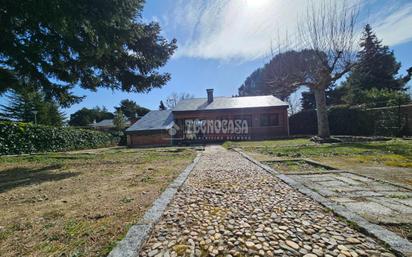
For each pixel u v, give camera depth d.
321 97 12.68
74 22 5.64
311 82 13.11
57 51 6.89
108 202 3.13
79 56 7.29
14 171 6.87
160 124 20.72
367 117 14.26
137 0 6.68
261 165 5.66
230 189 3.56
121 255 1.67
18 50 6.48
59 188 4.29
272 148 9.84
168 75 10.96
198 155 8.84
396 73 25.75
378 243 1.80
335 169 4.85
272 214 2.48
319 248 1.77
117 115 30.98
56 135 15.79
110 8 5.87
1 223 2.53
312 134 19.83
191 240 1.95
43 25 6.05
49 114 30.88
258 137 18.33
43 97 8.77
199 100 21.72
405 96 14.86
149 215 2.45
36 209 3.01
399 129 11.87
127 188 3.93
